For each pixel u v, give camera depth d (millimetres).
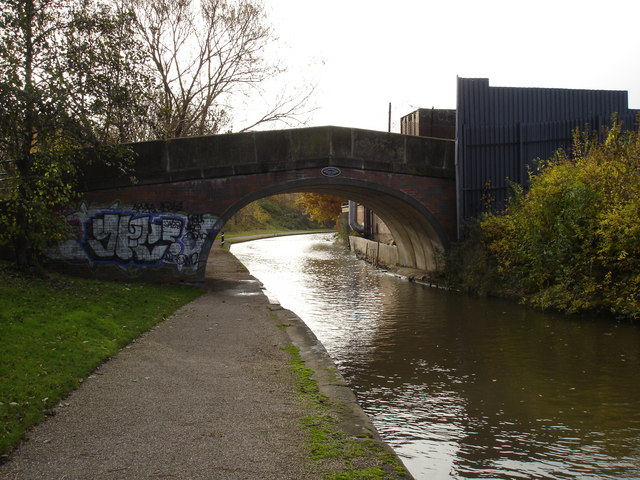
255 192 17547
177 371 7344
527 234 15016
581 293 13258
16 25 11992
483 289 16906
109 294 12797
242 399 6277
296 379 7160
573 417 7219
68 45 12703
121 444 4902
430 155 19016
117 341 8711
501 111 18859
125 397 6184
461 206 18922
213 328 10500
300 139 17797
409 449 6336
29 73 12453
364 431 5441
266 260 32531
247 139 17422
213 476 4340
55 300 10789
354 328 12719
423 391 8289
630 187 12812
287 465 4594
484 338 11516
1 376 6164
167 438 5070
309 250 41844
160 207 16906
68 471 4344
